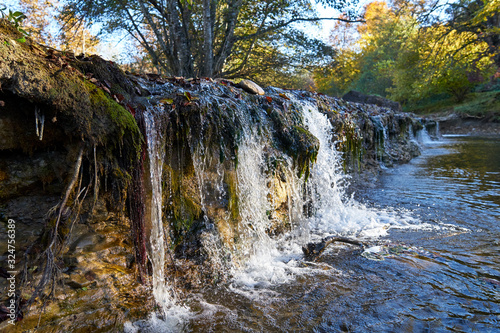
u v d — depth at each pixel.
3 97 2.03
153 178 2.71
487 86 27.30
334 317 2.44
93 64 2.58
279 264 3.34
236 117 3.55
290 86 12.49
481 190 6.02
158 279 2.63
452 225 4.34
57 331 2.02
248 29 10.96
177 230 2.94
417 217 4.73
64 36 9.08
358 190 6.32
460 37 22.66
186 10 8.91
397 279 2.97
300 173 4.25
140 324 2.30
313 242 3.87
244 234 3.41
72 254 2.34
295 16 10.16
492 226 4.24
